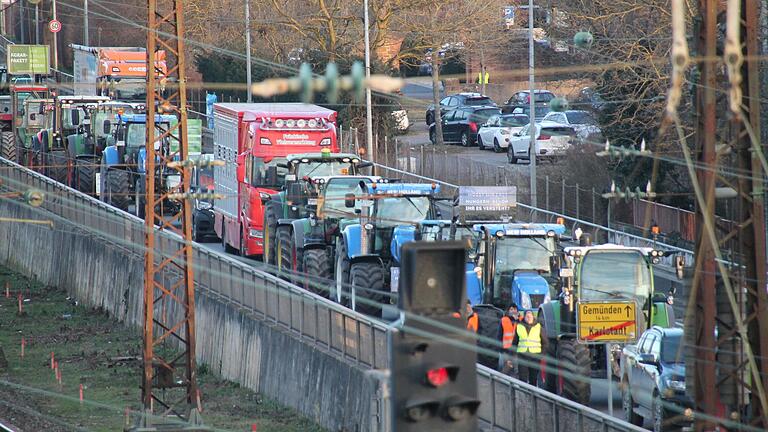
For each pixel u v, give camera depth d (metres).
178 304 131.75
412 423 39.75
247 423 102.06
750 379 63.75
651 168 161.00
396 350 40.12
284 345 108.38
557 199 170.62
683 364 82.31
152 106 96.50
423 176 187.62
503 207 128.75
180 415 98.75
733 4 49.72
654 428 82.81
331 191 130.88
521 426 80.94
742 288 64.06
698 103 63.06
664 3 159.00
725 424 61.88
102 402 113.25
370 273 118.00
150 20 96.31
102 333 145.38
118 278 151.62
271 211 142.25
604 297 92.88
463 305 40.91
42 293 170.12
